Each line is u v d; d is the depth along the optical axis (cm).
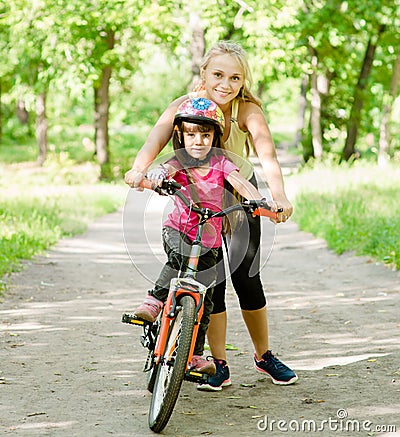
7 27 4322
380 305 1243
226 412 734
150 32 3862
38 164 5225
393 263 1566
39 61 4553
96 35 4159
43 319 1162
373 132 4788
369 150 5353
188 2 3766
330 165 3881
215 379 797
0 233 1888
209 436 668
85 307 1262
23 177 4581
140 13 3875
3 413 724
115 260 1806
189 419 714
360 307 1236
